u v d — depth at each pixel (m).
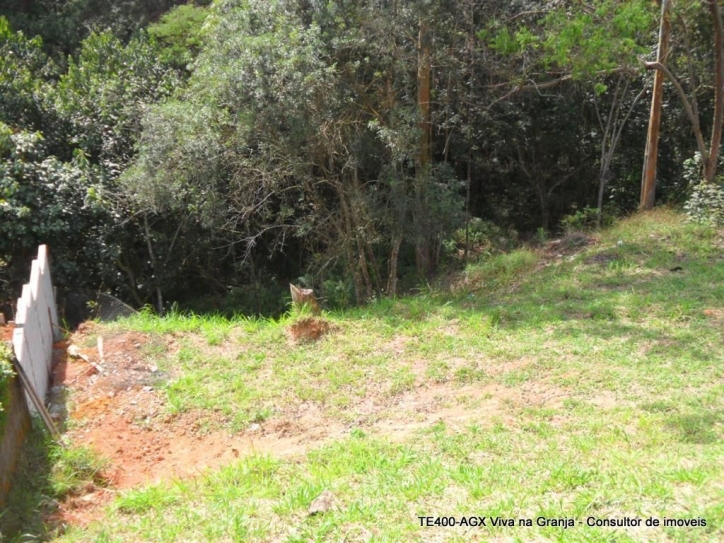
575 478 4.16
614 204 15.05
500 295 9.45
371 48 10.38
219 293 14.14
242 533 3.90
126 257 12.65
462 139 14.05
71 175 11.14
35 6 19.55
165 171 10.41
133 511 4.61
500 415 5.74
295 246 14.52
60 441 5.61
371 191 11.04
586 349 6.96
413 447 5.23
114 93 12.50
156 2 19.19
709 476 3.98
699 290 8.38
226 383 6.91
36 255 10.90
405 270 12.86
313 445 5.69
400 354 7.45
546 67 10.99
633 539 3.34
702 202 11.14
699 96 14.59
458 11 11.02
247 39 9.46
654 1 11.46
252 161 10.61
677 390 5.83
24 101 12.22
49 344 7.35
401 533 3.69
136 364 7.22
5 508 4.50
